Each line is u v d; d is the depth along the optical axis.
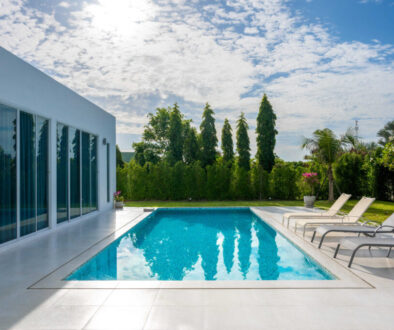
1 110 6.02
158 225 10.23
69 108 8.97
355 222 7.16
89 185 10.87
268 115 20.12
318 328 2.93
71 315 3.19
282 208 13.22
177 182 18.06
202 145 20.91
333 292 3.82
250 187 18.23
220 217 11.93
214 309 3.34
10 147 6.30
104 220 9.96
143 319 3.10
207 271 5.48
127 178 18.31
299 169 18.33
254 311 3.29
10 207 6.29
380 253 5.71
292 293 3.78
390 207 13.22
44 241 6.83
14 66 6.31
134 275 5.24
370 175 16.30
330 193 16.52
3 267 4.88
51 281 4.21
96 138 11.66
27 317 3.15
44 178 7.71
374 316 3.18
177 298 3.62
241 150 20.19
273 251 6.76
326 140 16.02
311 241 6.75
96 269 5.56
